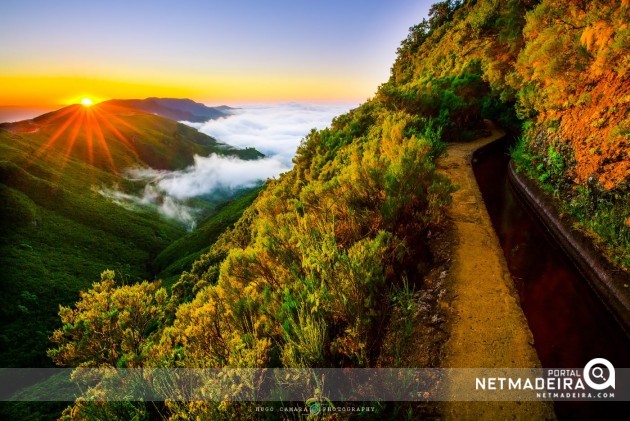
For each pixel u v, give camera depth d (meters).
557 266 4.55
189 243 92.12
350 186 5.01
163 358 3.35
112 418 2.89
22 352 58.34
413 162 4.94
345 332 2.87
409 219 4.60
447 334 2.93
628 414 2.52
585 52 5.46
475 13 14.93
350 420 2.26
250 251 4.20
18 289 72.38
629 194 4.16
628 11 4.32
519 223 5.97
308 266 3.53
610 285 3.64
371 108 15.16
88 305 4.23
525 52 7.00
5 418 37.50
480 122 14.51
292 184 12.31
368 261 3.25
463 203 5.71
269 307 3.28
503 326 2.99
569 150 5.86
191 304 4.25
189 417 2.48
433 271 3.84
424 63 34.09
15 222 94.69
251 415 2.33
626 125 4.43
